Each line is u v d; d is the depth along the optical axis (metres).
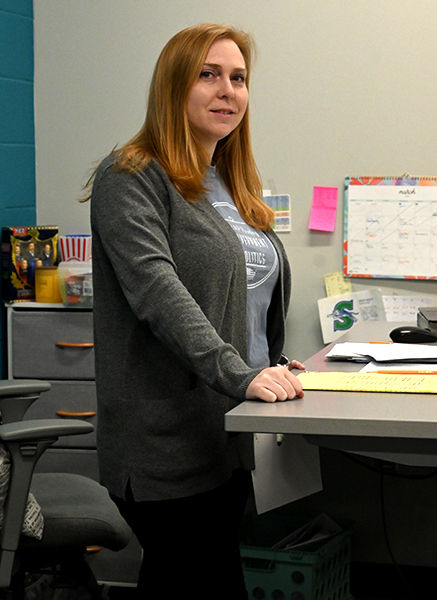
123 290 1.18
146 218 1.20
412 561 2.57
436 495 2.54
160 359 1.24
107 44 2.71
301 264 2.63
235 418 0.92
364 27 2.53
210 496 1.27
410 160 2.54
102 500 1.64
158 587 1.26
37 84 2.77
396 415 0.90
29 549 1.52
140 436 1.22
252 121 2.63
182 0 2.64
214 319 1.25
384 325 2.11
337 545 2.30
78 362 2.43
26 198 2.75
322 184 2.60
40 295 2.54
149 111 1.34
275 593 2.17
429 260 2.55
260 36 2.60
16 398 1.71
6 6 2.62
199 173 1.31
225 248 1.27
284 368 1.05
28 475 1.39
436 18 2.49
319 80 2.57
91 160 2.75
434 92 2.51
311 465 1.57
